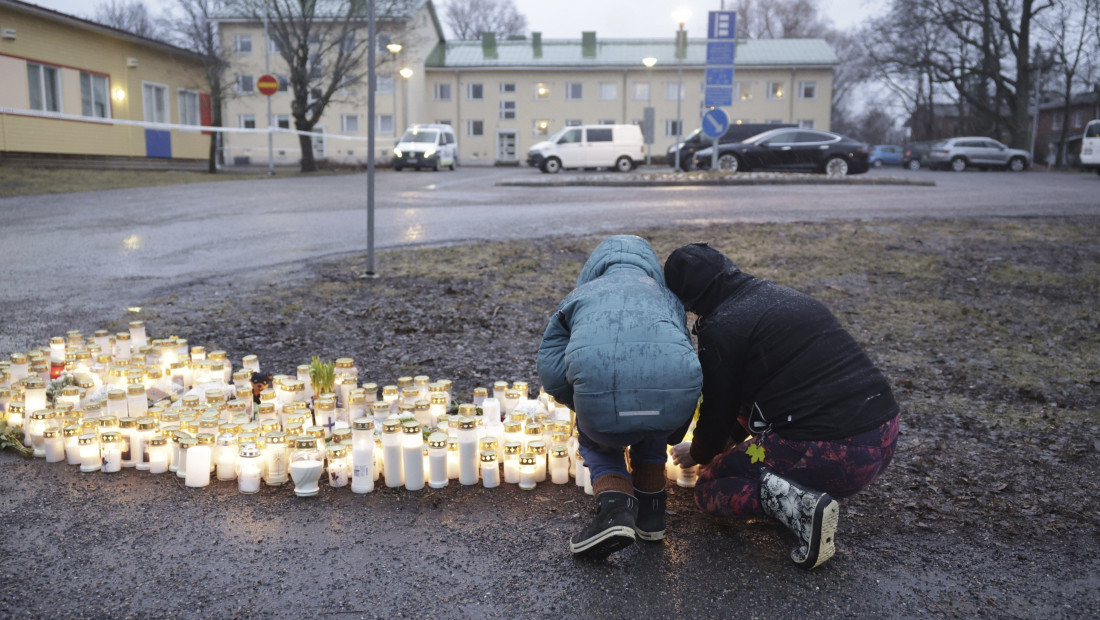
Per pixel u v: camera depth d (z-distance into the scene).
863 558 2.98
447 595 2.70
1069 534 3.18
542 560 2.93
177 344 4.81
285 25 31.69
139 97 26.39
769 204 13.95
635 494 3.05
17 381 4.39
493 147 52.41
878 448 2.78
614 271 2.93
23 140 21.09
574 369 2.66
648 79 51.03
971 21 42.97
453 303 7.15
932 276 8.21
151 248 9.34
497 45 54.38
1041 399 4.89
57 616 2.54
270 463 3.55
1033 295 7.55
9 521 3.17
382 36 37.91
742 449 2.91
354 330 6.33
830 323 2.87
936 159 36.72
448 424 3.79
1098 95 49.62
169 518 3.23
